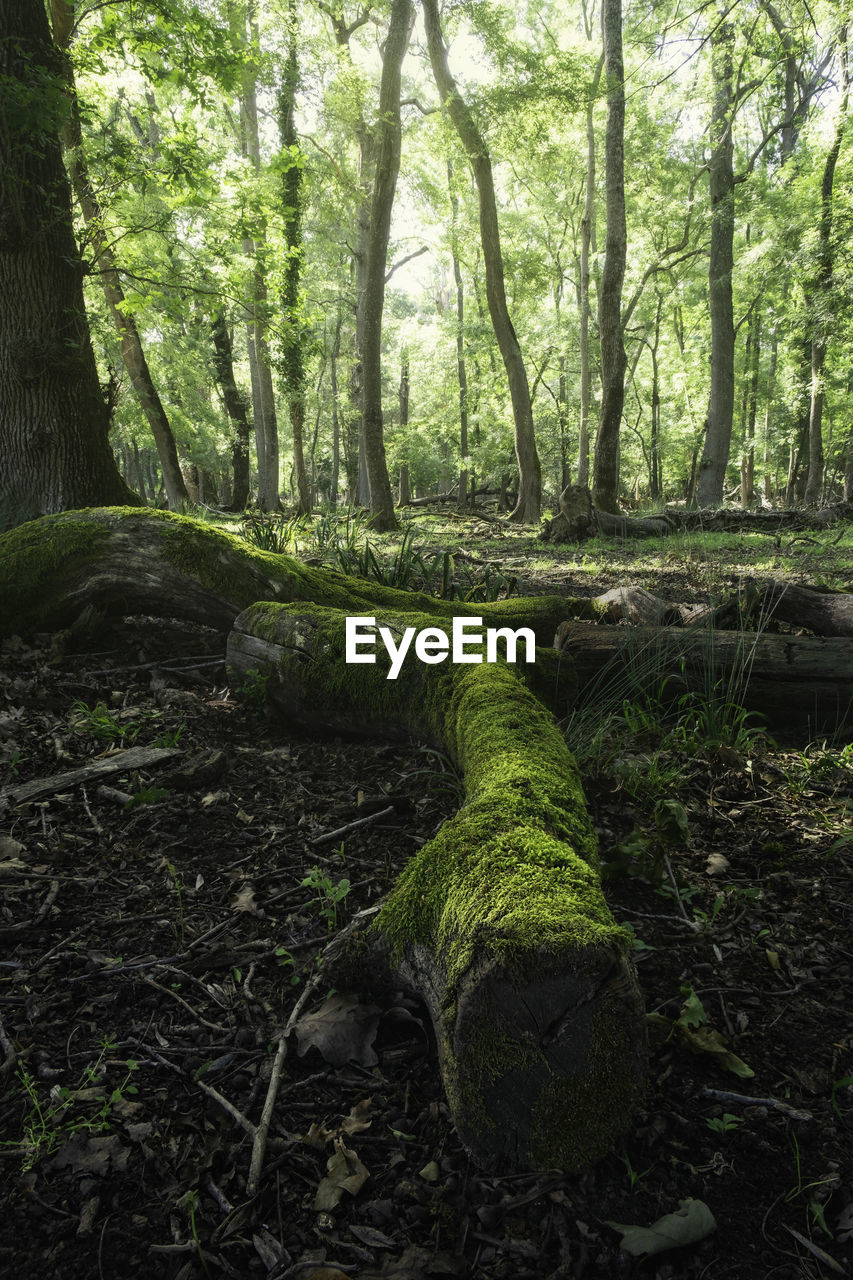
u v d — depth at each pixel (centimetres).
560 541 1345
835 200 1800
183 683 474
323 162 1956
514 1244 150
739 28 1478
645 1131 174
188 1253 150
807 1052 198
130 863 285
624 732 404
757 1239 151
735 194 2186
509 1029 164
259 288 966
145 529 497
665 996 219
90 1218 156
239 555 497
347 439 3459
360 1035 201
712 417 2247
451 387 3172
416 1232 154
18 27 624
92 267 699
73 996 219
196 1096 187
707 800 339
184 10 768
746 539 1264
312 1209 159
